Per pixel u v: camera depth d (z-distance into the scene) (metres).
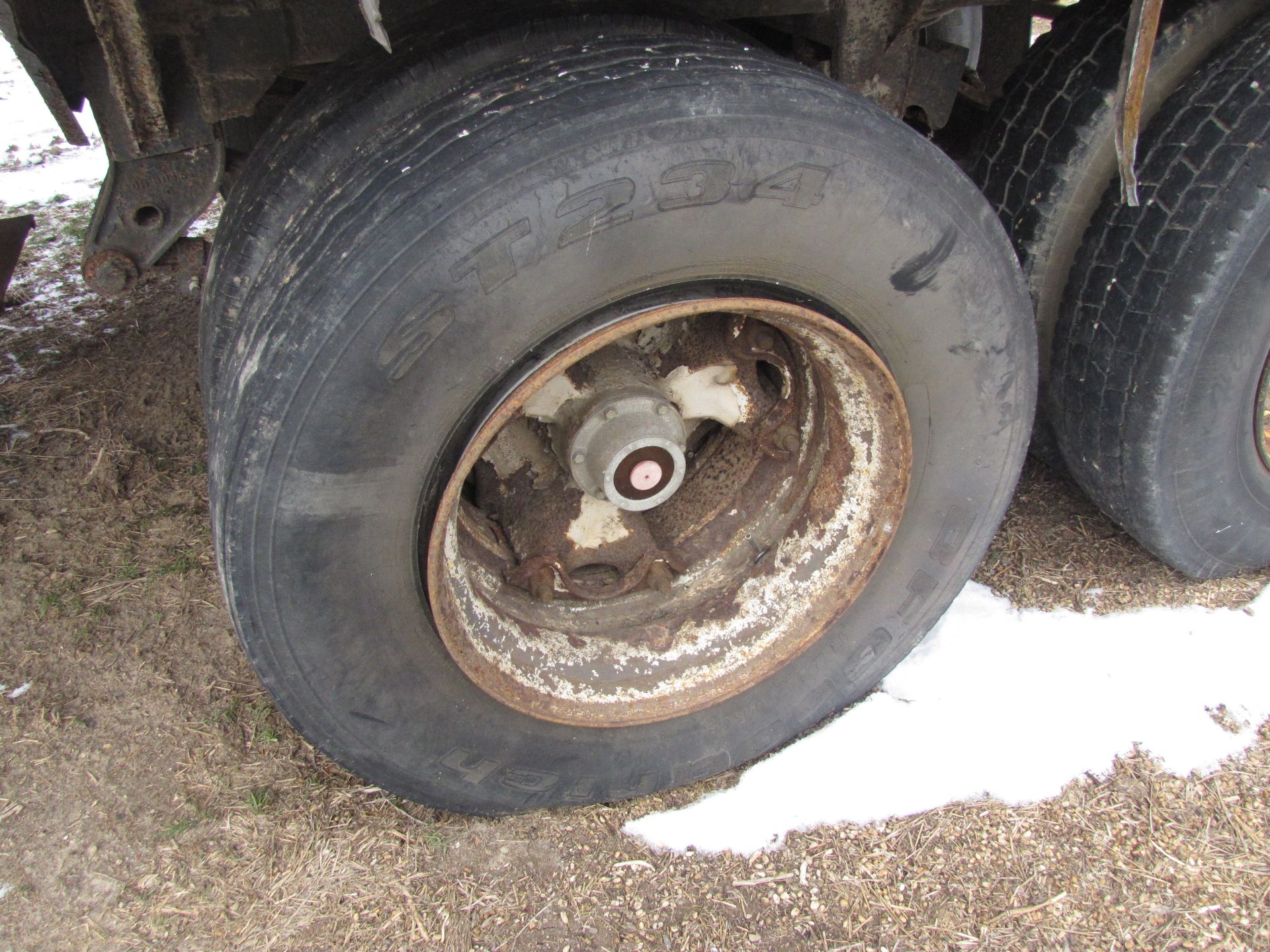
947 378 2.02
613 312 1.68
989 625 2.76
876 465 2.12
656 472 2.08
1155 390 2.34
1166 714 2.47
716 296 1.72
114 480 3.40
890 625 2.35
